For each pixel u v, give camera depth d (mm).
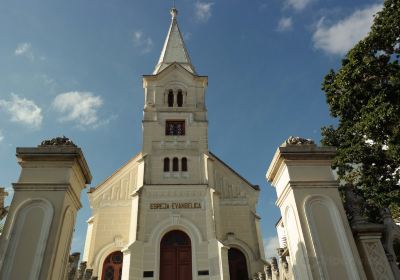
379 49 14781
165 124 28891
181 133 28688
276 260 15312
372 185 15359
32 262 7488
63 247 8289
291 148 9406
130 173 27438
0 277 7254
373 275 7957
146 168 25812
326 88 16828
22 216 8055
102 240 24219
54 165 8805
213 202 23875
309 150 9391
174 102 30359
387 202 14562
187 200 24188
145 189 24438
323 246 8094
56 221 8023
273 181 10281
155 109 29578
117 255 23812
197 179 25719
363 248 8320
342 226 8336
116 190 26672
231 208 26641
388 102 13547
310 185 8922
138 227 22422
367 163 15938
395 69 14391
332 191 8883
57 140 9352
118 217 25297
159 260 21672
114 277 22984
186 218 23312
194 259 21594
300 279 8148
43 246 7668
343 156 16406
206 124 28875
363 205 9492
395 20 13875
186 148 27391
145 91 31297
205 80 32000
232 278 23703
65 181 8586
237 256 24531
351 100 15500
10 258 7500
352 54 15117
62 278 8180
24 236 7809
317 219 8477
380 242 8438
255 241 25141
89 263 23109
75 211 9305
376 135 14211
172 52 35938
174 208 23750
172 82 31562
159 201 24000
